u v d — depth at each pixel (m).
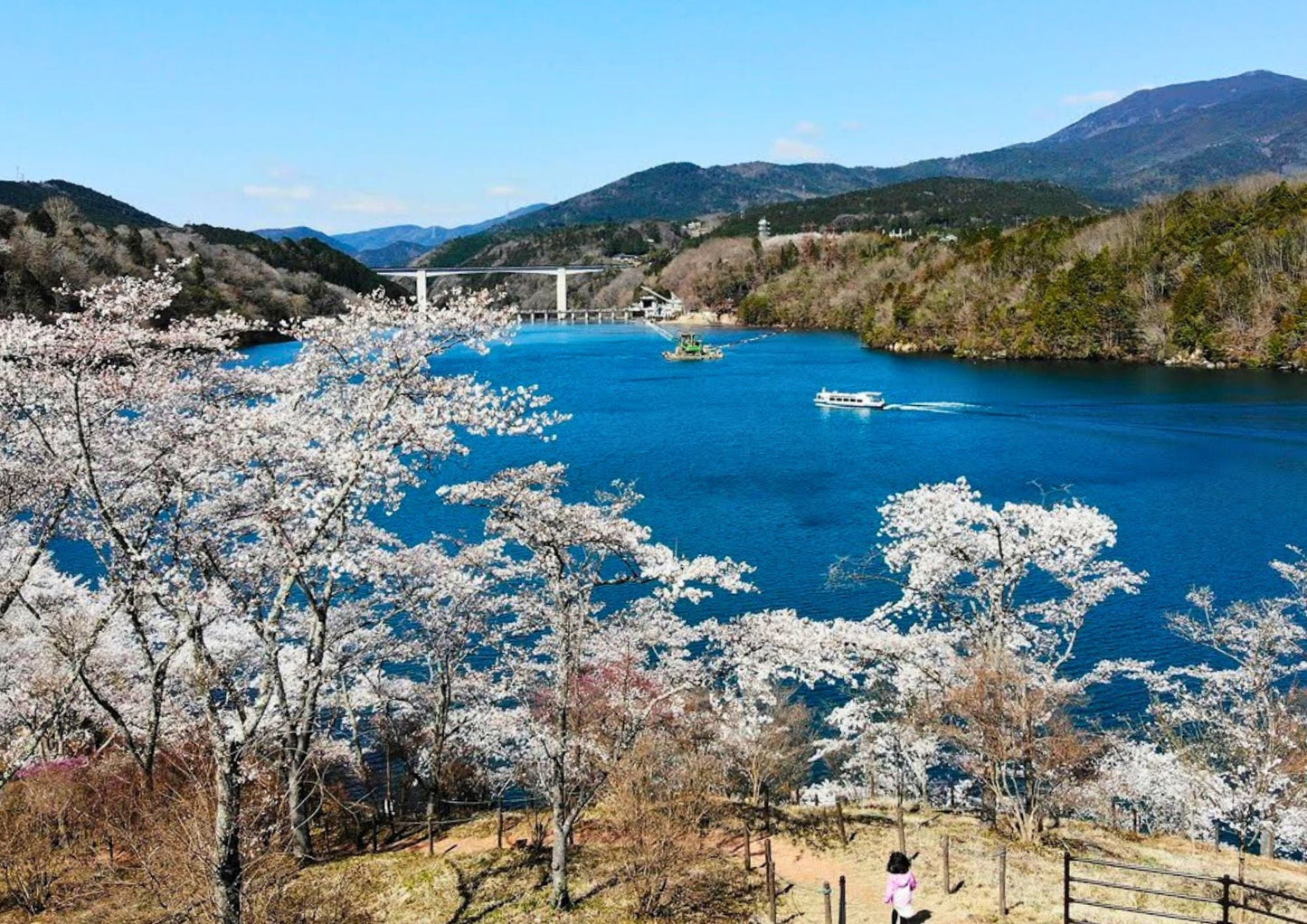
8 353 18.05
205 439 19.06
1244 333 126.56
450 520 56.88
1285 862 24.41
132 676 23.98
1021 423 95.25
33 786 19.91
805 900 19.50
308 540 18.20
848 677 28.75
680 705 25.42
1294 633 30.73
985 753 23.94
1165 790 26.50
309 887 19.88
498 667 29.23
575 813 19.89
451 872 21.00
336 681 26.00
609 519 21.75
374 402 19.39
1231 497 63.72
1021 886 20.20
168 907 16.50
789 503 65.19
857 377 138.38
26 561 21.95
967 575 46.12
